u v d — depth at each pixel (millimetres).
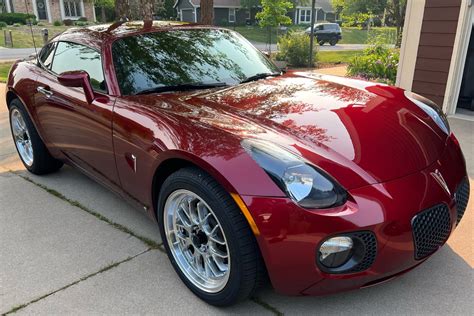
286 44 16578
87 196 3631
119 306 2289
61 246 2877
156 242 2896
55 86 3326
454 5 5551
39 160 3902
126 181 2750
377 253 1898
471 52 5887
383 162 2088
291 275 1935
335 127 2297
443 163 2289
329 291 1964
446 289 2336
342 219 1829
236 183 1936
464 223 2973
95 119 2861
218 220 2033
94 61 3045
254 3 45531
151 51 3070
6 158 4613
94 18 46000
